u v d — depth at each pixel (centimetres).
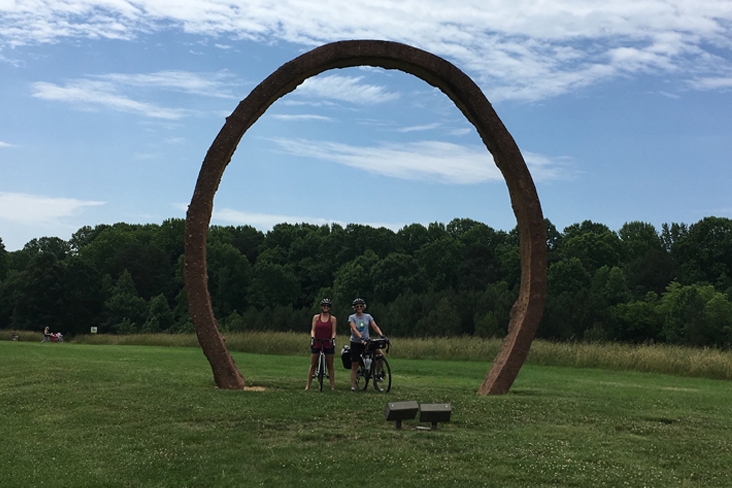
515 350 1277
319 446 783
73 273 6744
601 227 8562
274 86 1292
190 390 1127
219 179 1280
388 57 1316
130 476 679
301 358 2198
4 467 698
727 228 6525
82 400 1019
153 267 8375
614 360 2030
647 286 6450
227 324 6206
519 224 1343
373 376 1267
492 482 674
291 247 8831
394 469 703
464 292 5497
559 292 5928
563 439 838
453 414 974
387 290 6825
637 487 670
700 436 880
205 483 664
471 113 1345
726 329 4250
